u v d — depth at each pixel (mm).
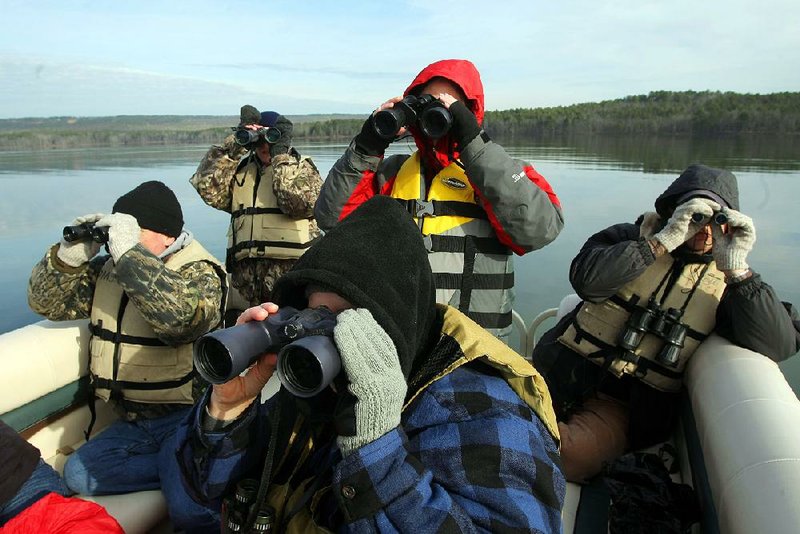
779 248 7441
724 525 1434
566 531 1875
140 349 2270
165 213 2344
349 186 2223
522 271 6762
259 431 1207
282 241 3477
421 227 2113
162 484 2061
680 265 2162
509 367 1058
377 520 897
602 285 2160
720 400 1735
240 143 3330
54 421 2441
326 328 927
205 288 2352
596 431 2174
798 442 1412
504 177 1945
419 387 1070
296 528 1053
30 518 1318
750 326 1957
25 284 6184
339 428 959
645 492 1801
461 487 939
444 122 1928
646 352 2164
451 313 1171
